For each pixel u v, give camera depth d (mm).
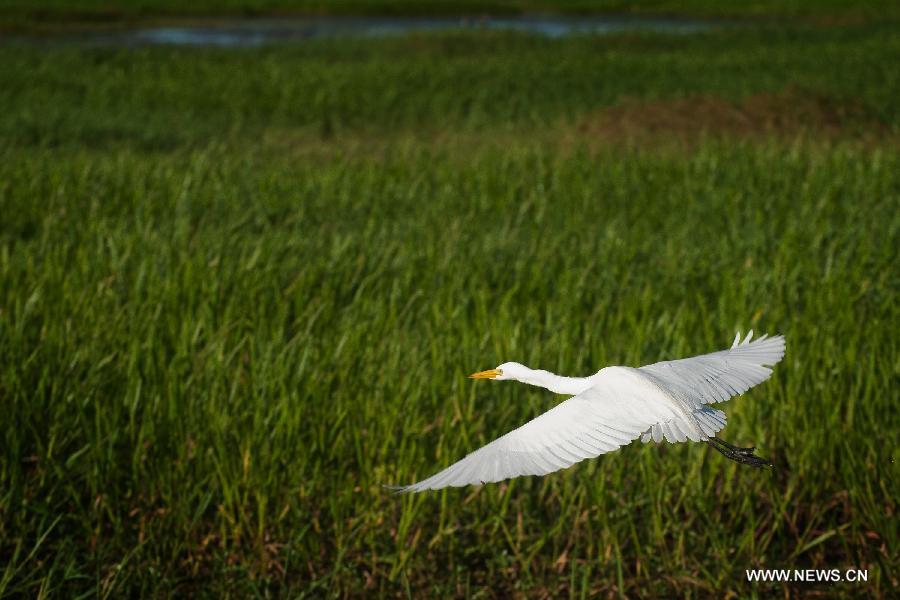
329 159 21906
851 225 14508
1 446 8562
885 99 28844
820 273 12406
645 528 8805
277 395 9086
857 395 9234
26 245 13484
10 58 35219
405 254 12914
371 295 11680
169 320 10352
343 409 8953
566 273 12086
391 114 28047
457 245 13477
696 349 10344
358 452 8508
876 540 8867
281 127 26219
